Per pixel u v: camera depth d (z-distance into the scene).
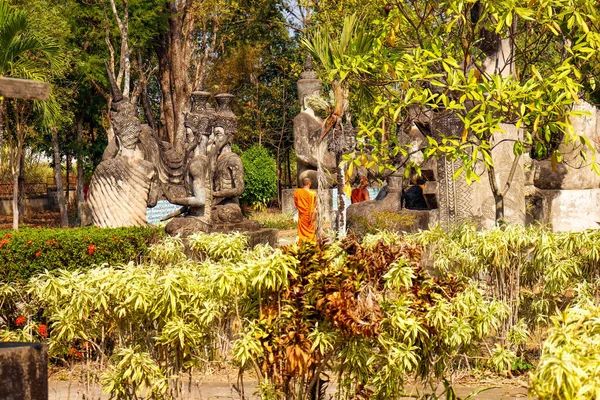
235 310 5.35
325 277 5.12
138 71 33.34
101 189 11.21
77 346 7.28
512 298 8.02
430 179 12.23
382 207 13.89
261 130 42.50
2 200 39.84
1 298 7.81
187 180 12.34
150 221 21.22
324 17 23.84
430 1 8.85
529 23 9.78
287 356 5.11
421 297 5.48
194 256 10.15
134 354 5.32
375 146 8.73
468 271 8.18
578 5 8.23
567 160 11.79
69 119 28.50
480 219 11.45
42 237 8.57
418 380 7.22
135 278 5.54
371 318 5.01
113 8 25.78
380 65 8.63
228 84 40.25
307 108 21.50
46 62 21.16
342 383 5.30
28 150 40.38
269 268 5.10
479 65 9.75
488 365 7.32
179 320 5.34
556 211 12.09
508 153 11.45
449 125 10.99
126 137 11.35
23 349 3.95
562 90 8.79
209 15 32.47
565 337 3.66
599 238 7.98
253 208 34.78
